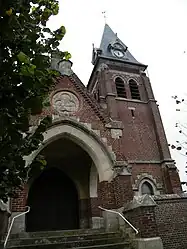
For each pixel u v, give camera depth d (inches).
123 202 418.9
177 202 404.8
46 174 693.3
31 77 98.0
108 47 1091.9
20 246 302.4
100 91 912.3
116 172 455.2
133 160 743.1
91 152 472.7
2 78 100.6
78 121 484.1
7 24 99.5
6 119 101.3
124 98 879.1
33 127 438.0
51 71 133.3
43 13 136.9
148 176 730.2
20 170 119.8
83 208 624.1
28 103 104.0
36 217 637.9
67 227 642.8
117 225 411.5
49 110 474.3
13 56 102.1
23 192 390.6
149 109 887.1
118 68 975.0
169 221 382.6
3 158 110.6
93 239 348.8
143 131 821.9
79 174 663.8
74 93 516.4
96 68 1016.2
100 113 512.7
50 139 451.8
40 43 135.2
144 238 324.8
